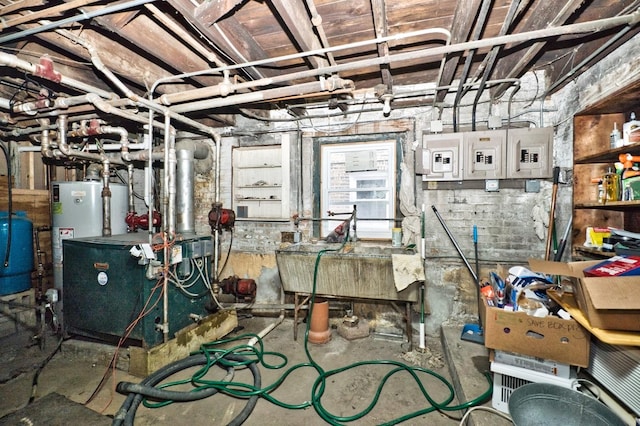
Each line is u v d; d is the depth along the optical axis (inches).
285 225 131.6
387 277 101.1
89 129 108.8
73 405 72.3
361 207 124.9
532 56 77.9
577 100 92.0
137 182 150.3
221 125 138.5
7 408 73.5
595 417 53.1
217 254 122.7
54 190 121.9
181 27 71.1
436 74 101.0
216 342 105.5
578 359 59.0
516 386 64.4
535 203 103.5
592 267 59.9
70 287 100.0
